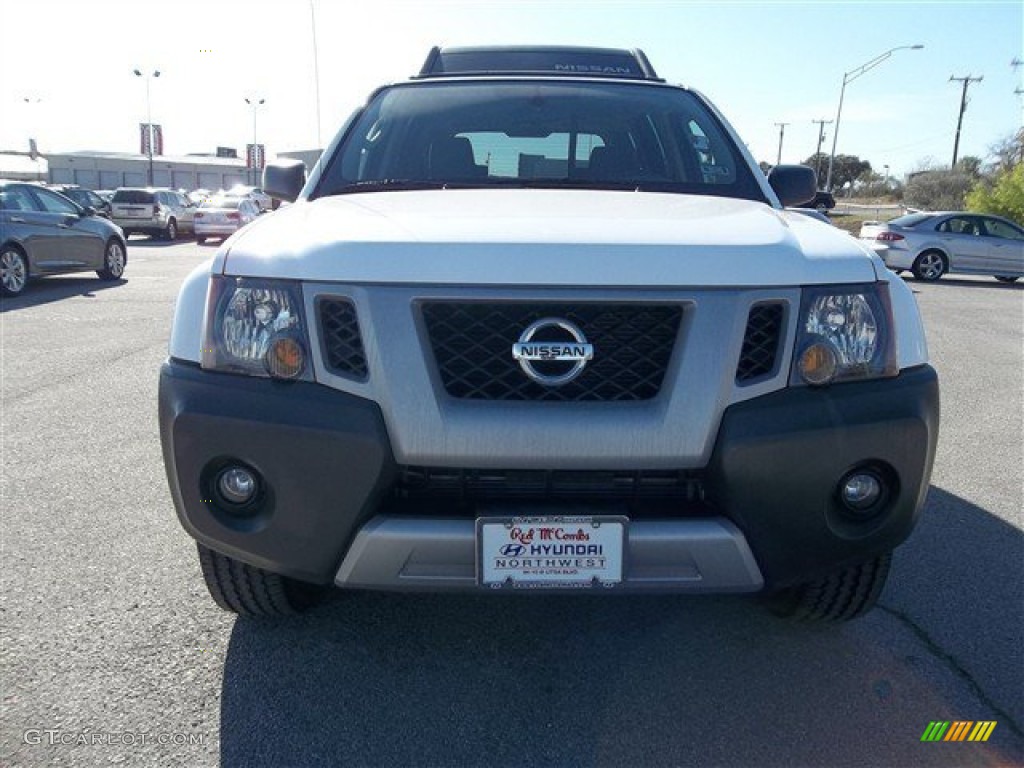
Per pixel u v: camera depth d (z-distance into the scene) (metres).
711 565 2.20
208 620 2.89
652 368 2.18
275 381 2.21
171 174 69.50
